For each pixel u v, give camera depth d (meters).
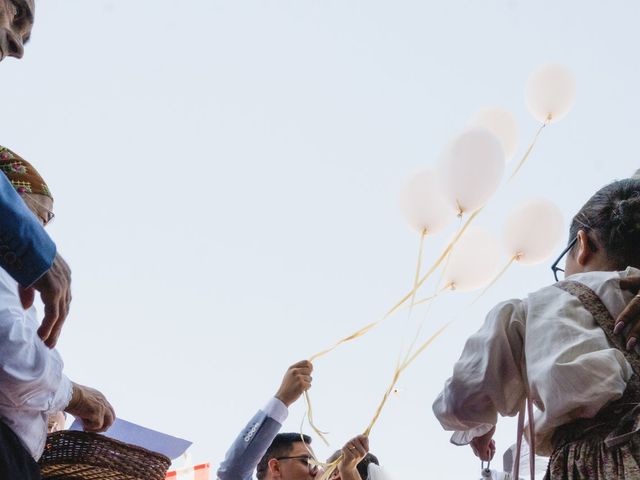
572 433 2.20
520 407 2.39
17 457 2.08
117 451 2.43
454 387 2.43
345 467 3.33
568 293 2.38
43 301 1.92
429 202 3.14
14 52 2.43
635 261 2.48
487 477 2.81
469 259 3.15
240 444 3.72
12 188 1.91
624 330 2.27
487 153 2.83
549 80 3.41
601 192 2.60
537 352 2.29
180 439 2.94
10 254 1.87
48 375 2.20
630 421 2.10
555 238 2.94
